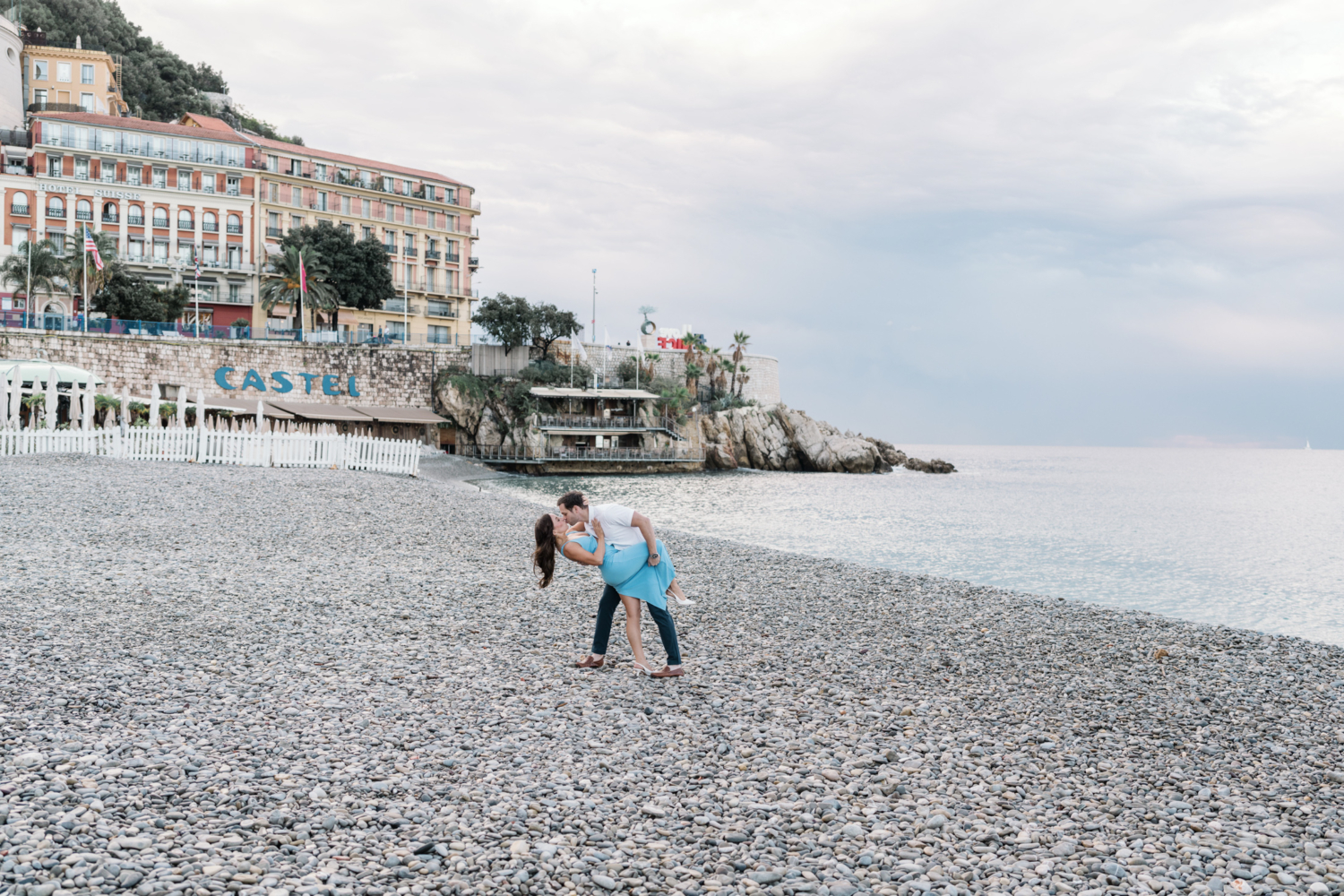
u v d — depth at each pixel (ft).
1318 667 31.24
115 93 301.63
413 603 35.29
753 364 337.52
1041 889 13.55
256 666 24.56
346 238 258.16
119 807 14.44
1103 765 19.57
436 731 19.77
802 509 147.33
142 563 40.88
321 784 16.28
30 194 233.96
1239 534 135.13
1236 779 19.22
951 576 77.30
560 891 12.90
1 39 265.75
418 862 13.39
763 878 13.58
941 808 16.62
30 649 24.32
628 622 25.61
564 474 254.88
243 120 370.53
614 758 18.56
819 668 27.45
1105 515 166.91
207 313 253.44
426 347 248.32
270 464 106.32
